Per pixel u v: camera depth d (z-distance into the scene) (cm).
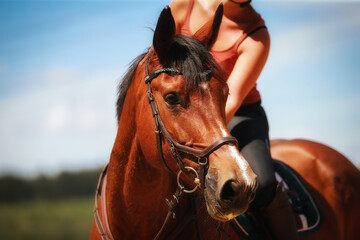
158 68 354
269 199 421
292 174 534
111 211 400
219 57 470
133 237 395
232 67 473
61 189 5344
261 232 447
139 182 377
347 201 548
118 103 420
